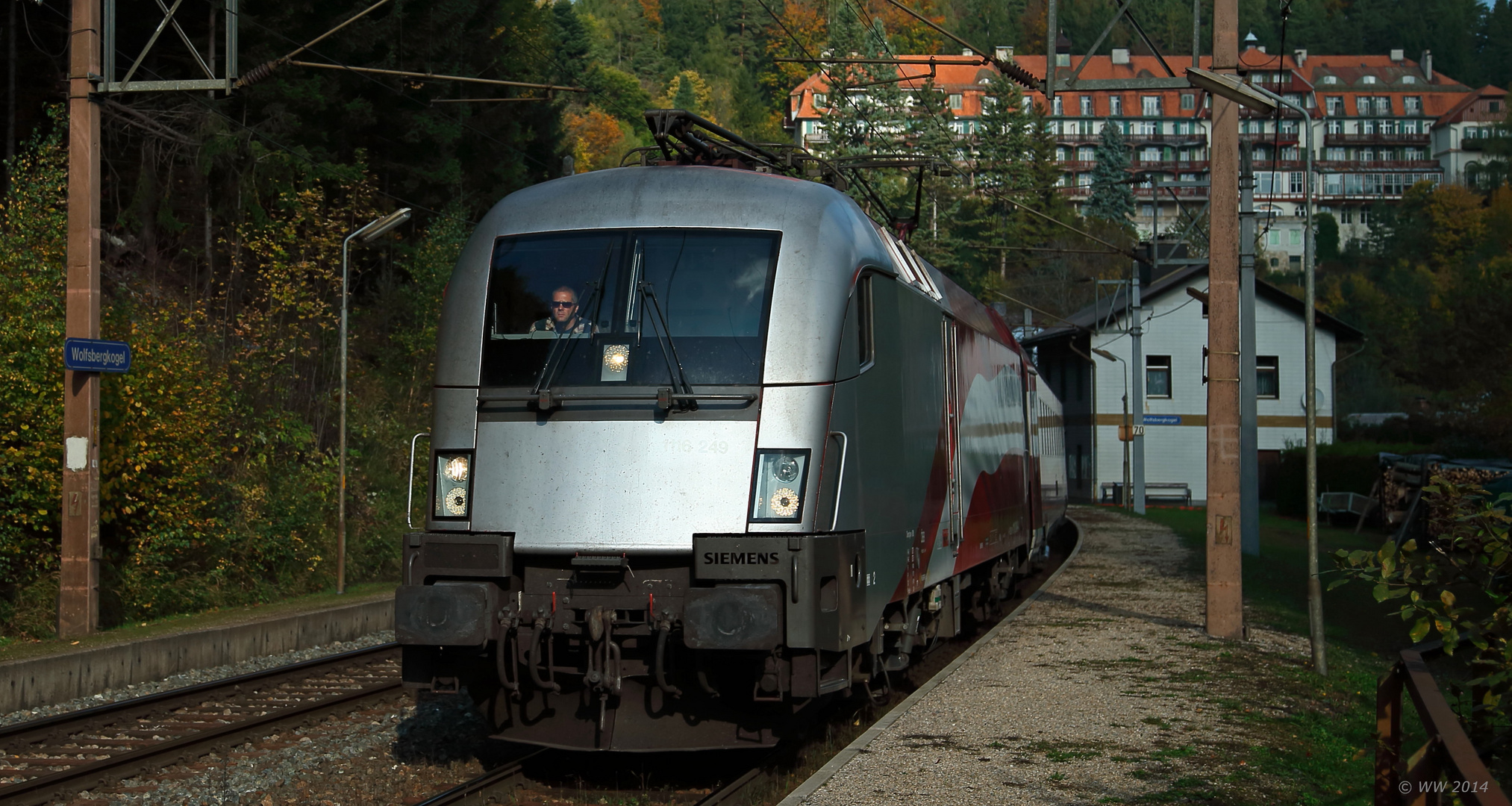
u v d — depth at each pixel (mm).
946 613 12000
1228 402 13461
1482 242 72562
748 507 7426
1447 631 5898
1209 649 12516
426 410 24047
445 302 8234
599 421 7586
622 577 7484
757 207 8094
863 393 8227
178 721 9844
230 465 17625
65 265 14312
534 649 7504
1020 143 77750
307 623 14383
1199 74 12539
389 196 27938
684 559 7484
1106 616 14945
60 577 12594
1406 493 30391
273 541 17297
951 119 63375
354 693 10469
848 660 7941
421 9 27969
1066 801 6914
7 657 10578
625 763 8602
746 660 7535
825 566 7469
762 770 7965
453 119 29266
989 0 118250
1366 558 6422
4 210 14781
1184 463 48969
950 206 62312
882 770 7602
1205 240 81062
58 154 15312
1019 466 17219
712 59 119500
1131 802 6906
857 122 61031
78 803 7406
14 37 21453
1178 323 48844
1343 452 38312
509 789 7746
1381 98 119812
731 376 7625
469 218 31297
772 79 104250
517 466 7656
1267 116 14180
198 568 16266
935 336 10922
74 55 12883
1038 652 12320
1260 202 113000
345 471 17969
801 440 7559
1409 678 5098
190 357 15445
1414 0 148125
